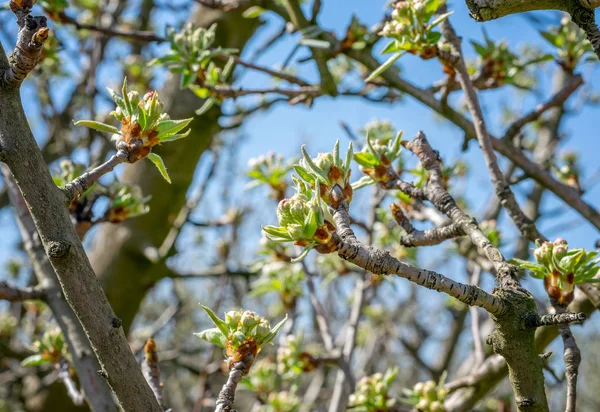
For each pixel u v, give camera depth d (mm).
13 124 1471
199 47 3145
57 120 5773
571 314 1488
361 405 3061
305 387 6918
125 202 2781
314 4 3699
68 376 2824
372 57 3510
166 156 4582
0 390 5473
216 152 5340
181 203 4727
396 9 2484
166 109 4621
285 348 3609
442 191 2027
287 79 3461
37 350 2904
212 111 4637
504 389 7020
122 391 1531
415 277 1519
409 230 2035
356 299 3785
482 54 3199
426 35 2473
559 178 3273
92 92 4773
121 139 1743
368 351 6156
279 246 3828
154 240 4629
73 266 1481
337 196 1658
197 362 7699
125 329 4504
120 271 4477
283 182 3371
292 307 3920
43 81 5277
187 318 8781
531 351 1565
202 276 4945
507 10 1483
